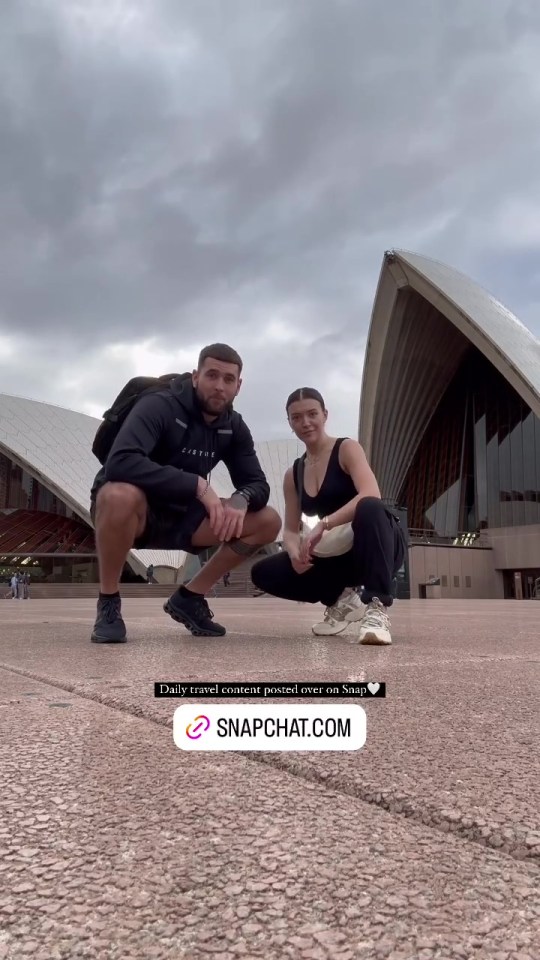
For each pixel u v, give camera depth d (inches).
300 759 41.4
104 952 20.2
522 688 69.2
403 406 1539.1
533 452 1376.7
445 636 148.9
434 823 31.4
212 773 38.9
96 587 1264.8
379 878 25.2
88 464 1775.3
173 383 115.5
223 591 1339.8
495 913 22.6
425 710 57.5
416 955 19.9
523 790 35.4
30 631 159.9
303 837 29.3
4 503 2025.1
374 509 120.2
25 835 29.3
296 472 137.3
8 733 48.3
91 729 49.6
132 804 33.5
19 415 1780.3
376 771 38.8
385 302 1316.4
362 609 135.3
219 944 20.6
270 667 82.4
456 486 1542.8
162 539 117.1
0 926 21.7
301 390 132.0
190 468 116.0
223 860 26.8
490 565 1305.4
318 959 19.7
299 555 125.8
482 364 1502.2
